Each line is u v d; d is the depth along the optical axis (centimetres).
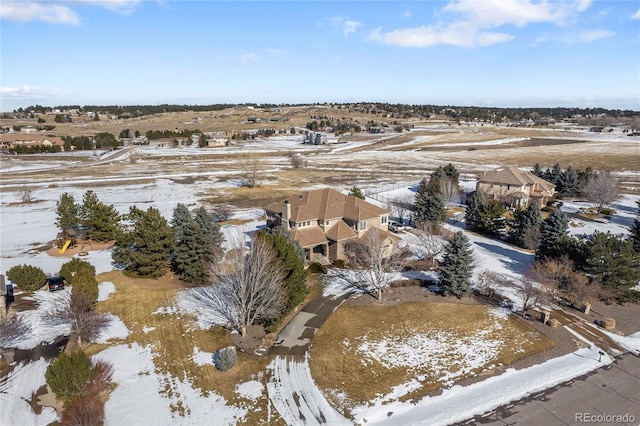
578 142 19412
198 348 3562
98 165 13988
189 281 4762
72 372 2797
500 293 4553
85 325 3544
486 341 3706
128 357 3428
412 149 18375
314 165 14188
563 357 3491
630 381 3172
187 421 2769
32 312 4091
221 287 4528
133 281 4816
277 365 3350
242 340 3681
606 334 3828
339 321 3997
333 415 2833
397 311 4188
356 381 3177
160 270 4888
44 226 6994
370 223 5484
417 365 3372
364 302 4375
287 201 5081
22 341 3616
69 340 3625
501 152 16675
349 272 5066
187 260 4712
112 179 11394
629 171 12238
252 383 3142
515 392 3048
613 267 4275
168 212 7988
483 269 5138
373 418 2808
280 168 13650
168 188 10294
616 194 7950
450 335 3791
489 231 6525
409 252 5712
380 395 3033
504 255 5666
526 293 4269
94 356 3428
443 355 3506
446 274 4481
